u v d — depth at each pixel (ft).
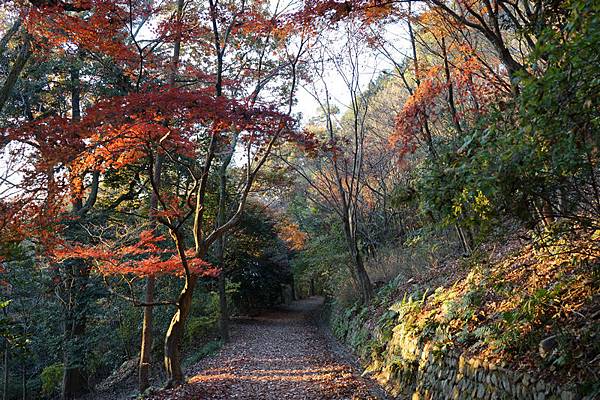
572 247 14.93
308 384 29.14
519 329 15.11
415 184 11.82
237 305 84.79
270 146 31.30
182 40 29.30
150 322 36.27
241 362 39.96
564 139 8.12
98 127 21.89
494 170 9.44
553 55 7.54
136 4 25.13
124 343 52.24
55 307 47.73
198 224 31.22
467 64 26.02
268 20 27.35
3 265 42.19
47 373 50.03
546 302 14.67
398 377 25.14
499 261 22.17
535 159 8.75
